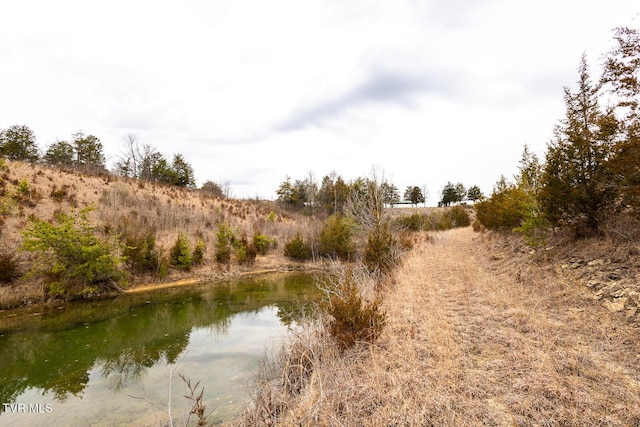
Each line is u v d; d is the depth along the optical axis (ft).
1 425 16.65
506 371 13.60
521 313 19.20
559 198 24.35
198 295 49.37
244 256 75.31
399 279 33.53
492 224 52.90
